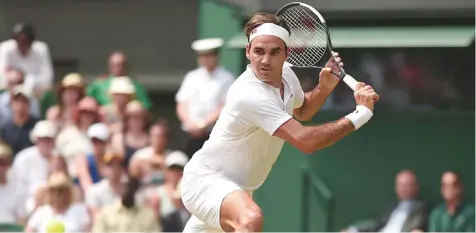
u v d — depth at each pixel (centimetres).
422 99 2630
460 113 2606
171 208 2398
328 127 1314
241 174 1380
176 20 3444
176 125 3366
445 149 2611
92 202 2389
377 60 2628
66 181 2358
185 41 3444
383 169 2625
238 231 1327
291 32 1423
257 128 1351
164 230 2367
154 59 3478
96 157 2555
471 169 2598
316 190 2620
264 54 1327
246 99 1330
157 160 2536
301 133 1309
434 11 2600
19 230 2469
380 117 2628
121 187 2403
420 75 2630
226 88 2644
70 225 2341
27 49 2917
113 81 2811
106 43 3488
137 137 2611
